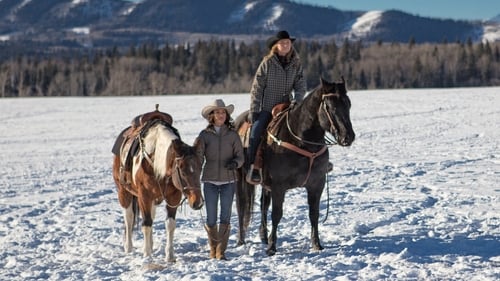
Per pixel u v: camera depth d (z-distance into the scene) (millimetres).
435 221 10055
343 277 6715
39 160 22172
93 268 7848
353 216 10758
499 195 12234
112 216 11789
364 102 44250
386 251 8031
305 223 10359
